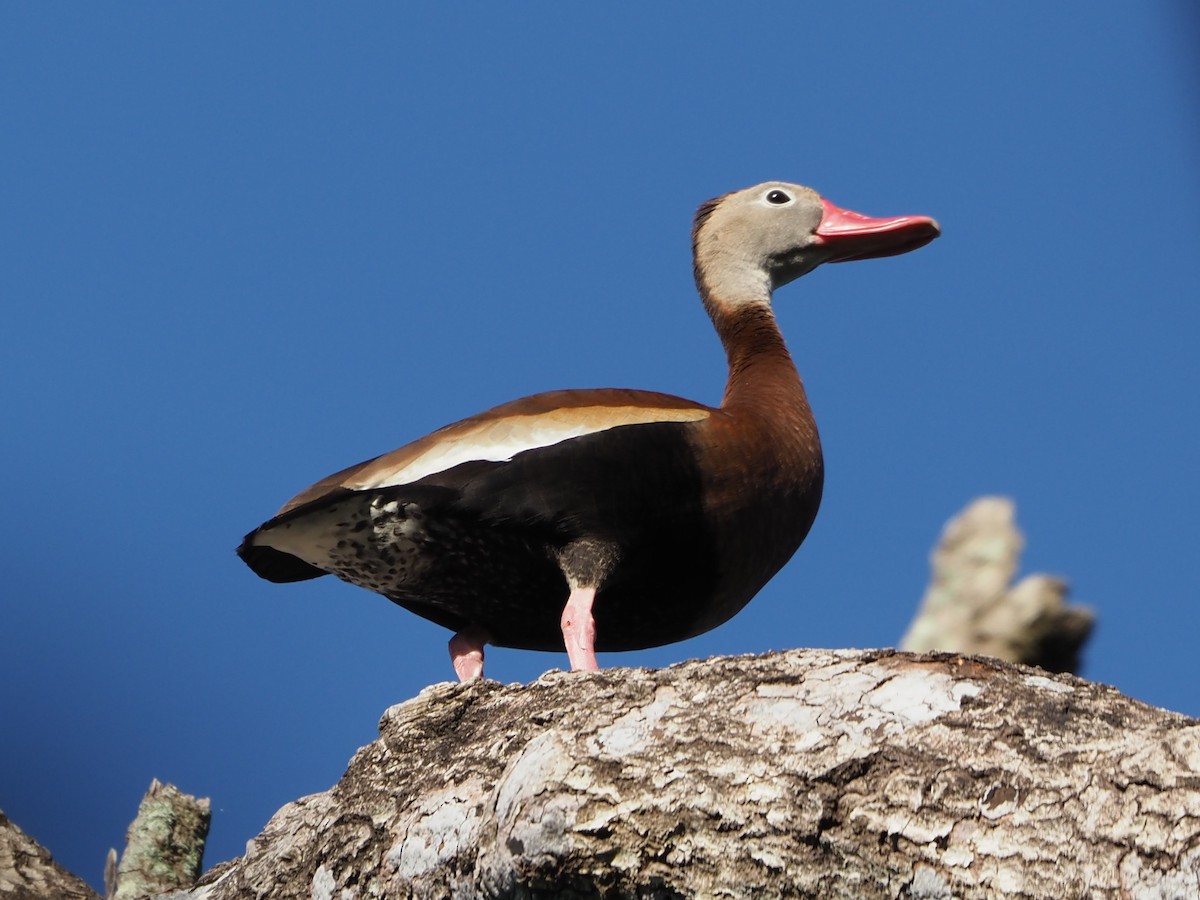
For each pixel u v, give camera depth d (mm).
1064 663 9609
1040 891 7645
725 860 8109
